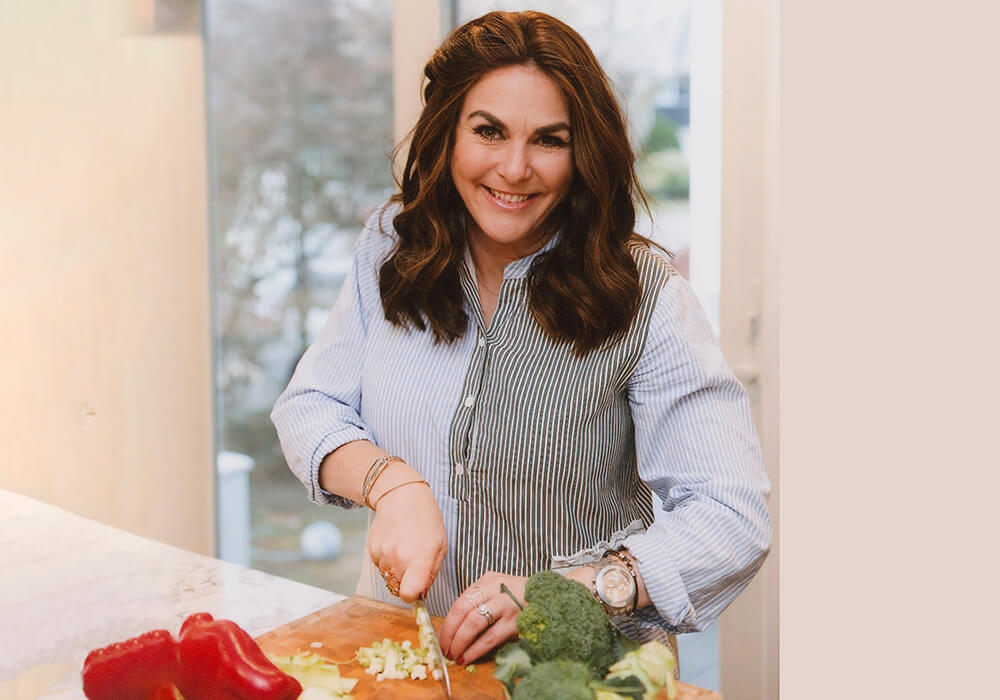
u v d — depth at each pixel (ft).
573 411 4.04
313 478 4.29
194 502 8.32
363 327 4.66
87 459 8.19
